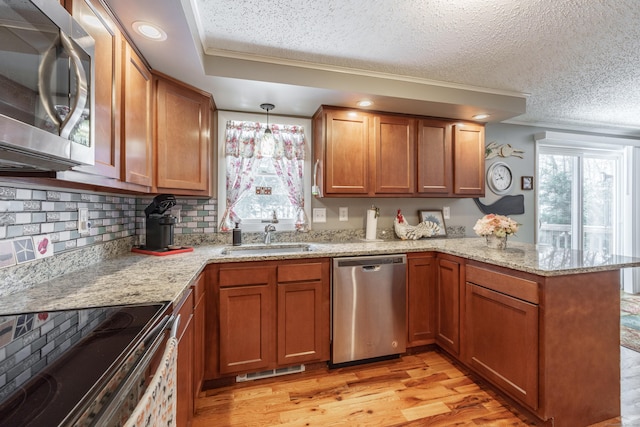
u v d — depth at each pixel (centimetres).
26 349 72
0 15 65
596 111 318
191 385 150
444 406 176
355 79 218
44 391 56
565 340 154
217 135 255
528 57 203
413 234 285
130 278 134
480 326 192
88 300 105
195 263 168
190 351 146
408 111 261
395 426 160
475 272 196
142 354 72
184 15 132
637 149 396
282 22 163
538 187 359
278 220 271
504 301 172
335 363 215
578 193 392
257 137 263
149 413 59
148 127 171
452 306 219
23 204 118
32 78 72
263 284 198
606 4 148
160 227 207
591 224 403
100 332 81
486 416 168
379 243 261
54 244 135
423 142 270
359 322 217
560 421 153
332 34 174
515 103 262
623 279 409
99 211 174
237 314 193
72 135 84
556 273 150
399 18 160
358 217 291
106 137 125
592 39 180
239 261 192
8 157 78
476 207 332
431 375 209
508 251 210
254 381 201
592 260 174
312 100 235
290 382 200
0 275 107
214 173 255
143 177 163
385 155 260
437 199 317
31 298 107
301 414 169
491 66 214
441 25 166
